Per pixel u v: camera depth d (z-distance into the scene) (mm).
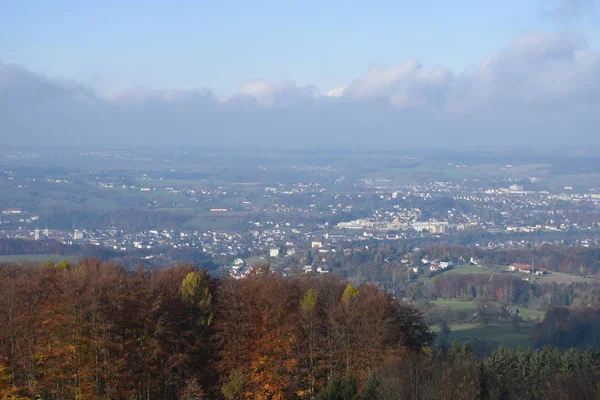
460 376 53438
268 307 63375
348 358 61406
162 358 59188
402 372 54844
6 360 53531
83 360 54969
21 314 55375
